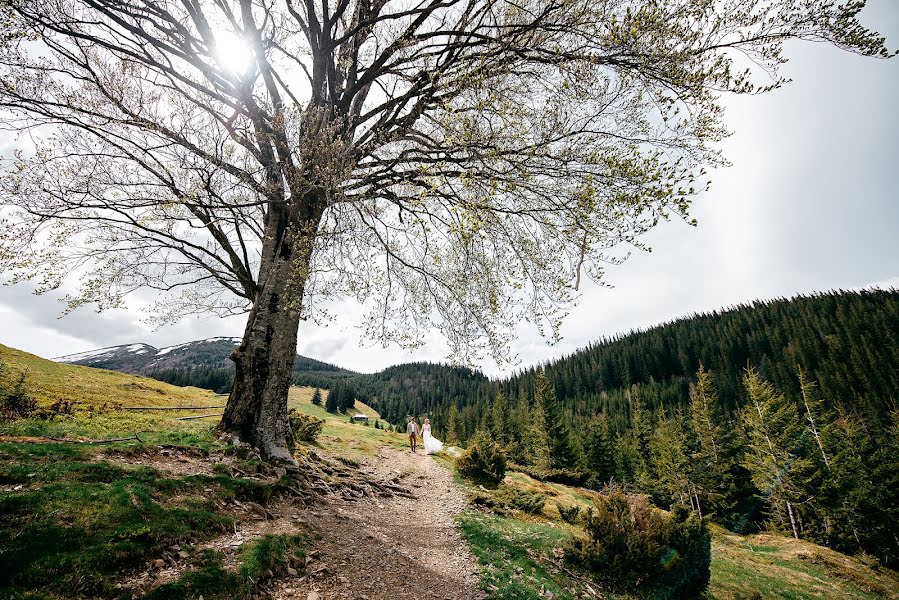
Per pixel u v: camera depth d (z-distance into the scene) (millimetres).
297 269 8844
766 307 141750
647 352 134875
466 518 10828
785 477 35375
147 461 7289
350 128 10617
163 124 9039
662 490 44000
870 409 67125
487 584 6977
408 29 9062
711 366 116688
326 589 5340
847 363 89438
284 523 6766
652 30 5758
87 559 4039
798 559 21297
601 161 6824
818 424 41406
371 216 9570
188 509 5688
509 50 7789
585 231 7039
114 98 8922
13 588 3473
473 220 6590
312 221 9492
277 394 10008
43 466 5695
